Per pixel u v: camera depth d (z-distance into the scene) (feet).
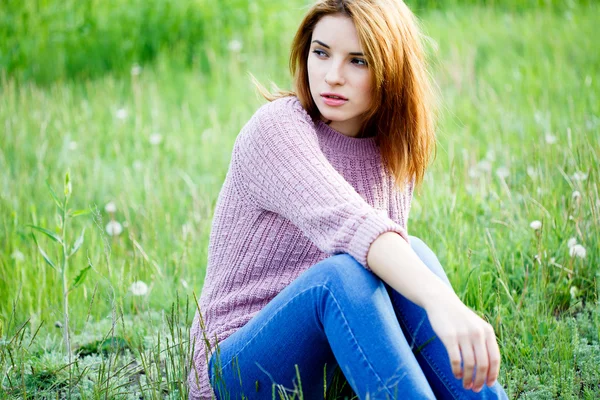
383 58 6.89
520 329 8.67
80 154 15.39
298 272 7.10
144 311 9.83
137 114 17.47
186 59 21.62
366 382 5.87
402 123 7.36
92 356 8.82
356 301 5.94
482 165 13.07
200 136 16.60
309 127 6.99
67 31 21.65
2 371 7.59
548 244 10.35
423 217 11.10
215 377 6.68
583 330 8.93
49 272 10.55
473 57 20.30
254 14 23.09
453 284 9.48
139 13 22.44
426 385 5.82
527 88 18.33
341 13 6.88
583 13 24.39
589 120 15.17
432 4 26.22
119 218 12.90
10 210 12.47
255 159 6.85
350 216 6.08
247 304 7.10
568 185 11.81
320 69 7.01
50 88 19.74
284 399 6.21
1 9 21.97
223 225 7.34
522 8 25.90
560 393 7.59
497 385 6.42
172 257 11.02
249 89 18.89
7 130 15.60
